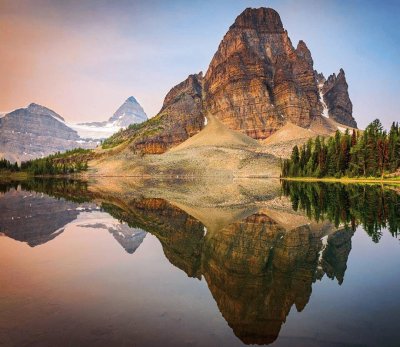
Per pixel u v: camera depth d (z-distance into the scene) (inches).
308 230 1282.0
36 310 535.5
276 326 488.7
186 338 447.8
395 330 474.6
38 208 2079.2
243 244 1059.9
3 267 786.8
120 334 457.4
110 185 5708.7
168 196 3184.1
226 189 4355.3
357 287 659.4
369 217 1605.6
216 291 632.4
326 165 6112.2
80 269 778.2
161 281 691.4
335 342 444.8
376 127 5556.1
